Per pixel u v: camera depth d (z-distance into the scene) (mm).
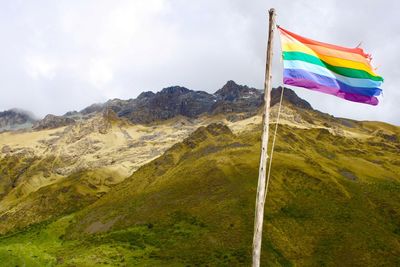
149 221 184750
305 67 18422
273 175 199125
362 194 191125
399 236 158625
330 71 18812
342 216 169500
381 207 180125
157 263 139375
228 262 133000
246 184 191000
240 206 173375
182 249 150625
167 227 173500
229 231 158000
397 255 144750
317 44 19125
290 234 156875
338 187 192375
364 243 150875
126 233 177000
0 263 115625
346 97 18781
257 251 16438
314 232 158875
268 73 17250
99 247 162750
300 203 178875
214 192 192500
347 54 19188
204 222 169250
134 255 150000
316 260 142750
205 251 145750
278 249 146000
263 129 17125
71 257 152875
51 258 132125
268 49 17375
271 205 174625
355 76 18938
